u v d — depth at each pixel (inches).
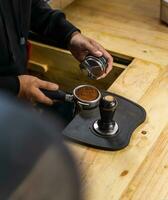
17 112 8.1
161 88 40.8
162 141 33.5
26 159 7.6
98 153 31.9
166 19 53.7
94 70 42.4
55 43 50.1
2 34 40.4
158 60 46.5
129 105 37.4
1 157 7.6
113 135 33.4
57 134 8.0
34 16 46.8
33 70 54.1
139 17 56.7
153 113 36.9
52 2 55.3
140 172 30.3
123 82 41.8
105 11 58.6
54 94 36.6
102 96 35.4
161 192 28.6
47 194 7.4
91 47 43.1
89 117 35.1
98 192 28.3
